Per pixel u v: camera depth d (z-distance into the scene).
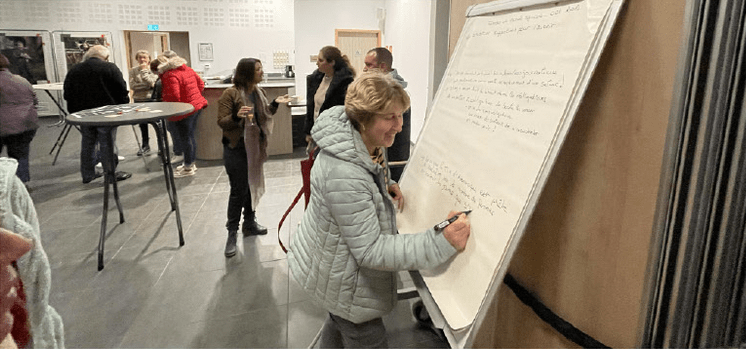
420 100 6.43
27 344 0.90
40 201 3.91
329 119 1.18
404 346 2.01
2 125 3.79
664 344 0.89
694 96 0.76
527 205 0.92
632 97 0.91
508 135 1.05
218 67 8.27
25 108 3.93
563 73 0.93
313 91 3.69
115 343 2.04
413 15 6.66
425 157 1.49
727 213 0.77
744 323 0.84
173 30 7.95
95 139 4.33
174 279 2.61
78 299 2.39
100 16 7.75
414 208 1.45
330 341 1.53
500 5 1.28
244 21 8.18
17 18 7.54
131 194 4.13
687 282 0.82
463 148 1.25
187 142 4.71
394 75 2.97
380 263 1.13
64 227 3.35
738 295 0.82
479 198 1.10
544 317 1.21
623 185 0.95
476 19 1.43
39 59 7.83
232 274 2.67
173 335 2.10
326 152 1.19
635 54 0.89
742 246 0.79
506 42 1.19
